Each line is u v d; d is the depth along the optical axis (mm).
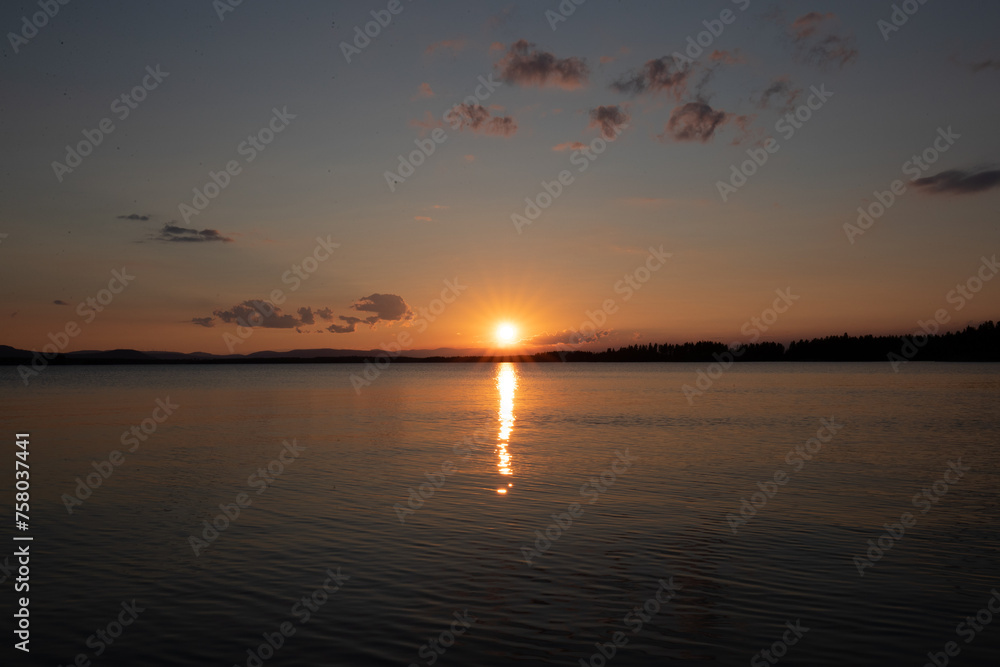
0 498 20516
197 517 18078
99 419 47531
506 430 40500
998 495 20703
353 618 11148
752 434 37406
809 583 12812
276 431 40000
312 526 17078
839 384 101812
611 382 126562
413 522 17484
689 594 12227
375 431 40188
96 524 17297
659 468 25906
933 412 51250
